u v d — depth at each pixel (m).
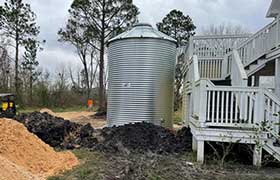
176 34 31.53
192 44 11.99
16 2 26.70
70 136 10.01
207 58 11.80
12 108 14.08
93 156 7.82
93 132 10.23
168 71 13.24
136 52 12.71
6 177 4.86
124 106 12.88
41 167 6.53
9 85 29.58
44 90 30.22
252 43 9.74
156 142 9.22
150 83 12.72
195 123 7.55
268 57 8.97
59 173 6.20
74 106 32.28
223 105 6.98
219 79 11.32
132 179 5.62
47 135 9.82
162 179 5.67
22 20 27.23
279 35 8.12
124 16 25.11
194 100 8.45
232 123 6.92
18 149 6.76
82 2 24.41
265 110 6.81
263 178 5.85
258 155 6.77
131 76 12.77
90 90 37.47
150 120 12.71
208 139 7.01
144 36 12.62
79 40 25.89
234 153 7.37
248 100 6.88
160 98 12.94
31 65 29.58
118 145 8.77
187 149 8.61
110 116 13.48
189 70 11.73
